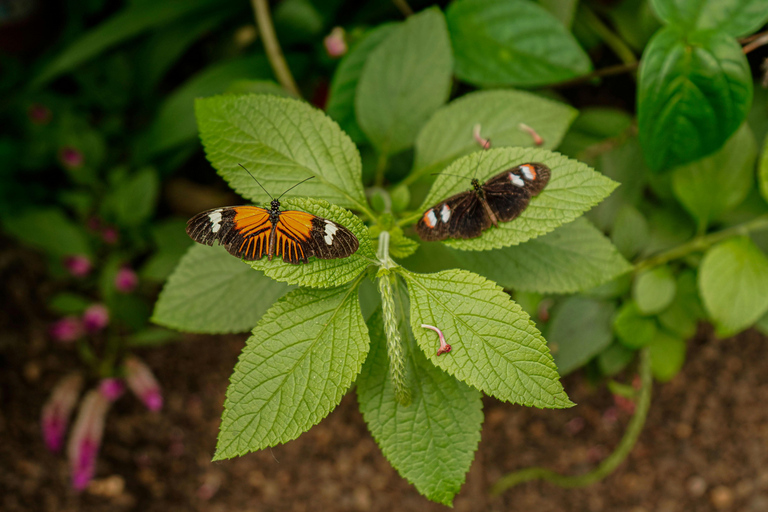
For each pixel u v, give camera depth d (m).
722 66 0.63
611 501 0.99
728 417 1.00
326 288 0.57
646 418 1.01
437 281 0.57
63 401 0.98
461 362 0.56
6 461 0.98
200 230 0.56
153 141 0.90
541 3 0.72
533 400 0.55
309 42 0.88
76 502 0.98
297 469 1.01
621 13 0.78
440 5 0.81
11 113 1.04
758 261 0.68
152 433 1.03
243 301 0.63
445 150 0.64
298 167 0.61
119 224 1.00
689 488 0.99
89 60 1.03
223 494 1.01
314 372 0.56
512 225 0.57
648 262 0.72
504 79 0.69
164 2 0.91
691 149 0.65
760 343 1.01
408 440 0.59
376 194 0.64
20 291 1.08
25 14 1.11
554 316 0.74
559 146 0.77
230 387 0.56
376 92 0.68
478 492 0.99
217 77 0.86
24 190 1.04
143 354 1.06
